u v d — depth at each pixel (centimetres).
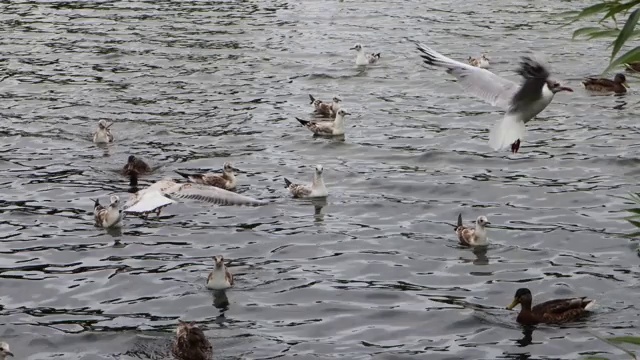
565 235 2588
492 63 4409
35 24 5212
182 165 3191
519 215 2750
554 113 3744
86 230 2638
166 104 3875
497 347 2009
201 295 2248
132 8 5616
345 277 2350
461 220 2611
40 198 2875
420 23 5225
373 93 4066
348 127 3616
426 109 3838
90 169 3139
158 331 2088
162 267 2402
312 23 5281
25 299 2238
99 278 2339
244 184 3012
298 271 2381
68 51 4669
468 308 2183
